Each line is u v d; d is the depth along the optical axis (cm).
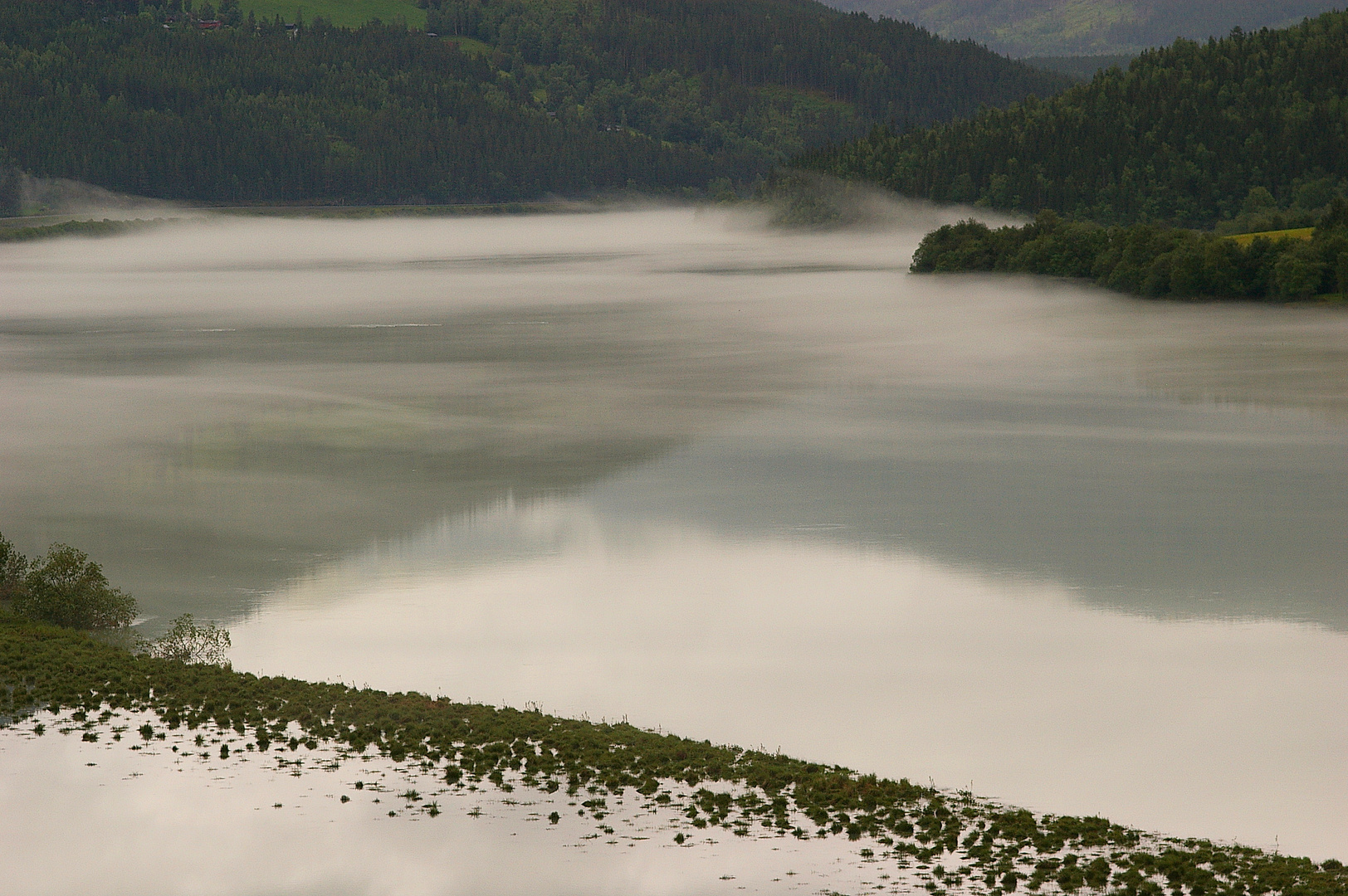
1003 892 3859
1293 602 8881
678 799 4603
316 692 5822
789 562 9812
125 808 4391
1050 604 8819
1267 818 5169
